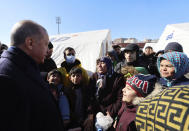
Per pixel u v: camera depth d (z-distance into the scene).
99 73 2.55
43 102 0.96
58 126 1.04
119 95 2.16
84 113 2.59
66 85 3.01
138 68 2.48
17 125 0.78
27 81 0.92
